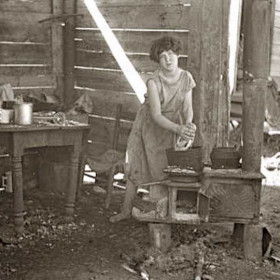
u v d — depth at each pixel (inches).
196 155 173.3
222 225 199.0
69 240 187.6
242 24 312.3
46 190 245.3
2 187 246.7
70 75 276.2
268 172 300.4
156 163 193.5
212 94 206.7
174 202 172.1
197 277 155.3
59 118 207.9
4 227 195.3
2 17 249.9
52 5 267.7
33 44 263.3
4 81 253.9
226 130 211.2
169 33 225.3
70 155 207.6
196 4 206.1
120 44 251.8
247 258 172.4
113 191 245.3
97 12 260.1
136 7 239.9
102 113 267.9
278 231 200.7
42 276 157.5
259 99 166.9
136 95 248.8
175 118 190.7
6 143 188.5
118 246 182.1
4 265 164.9
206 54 205.0
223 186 168.9
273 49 329.7
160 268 163.8
